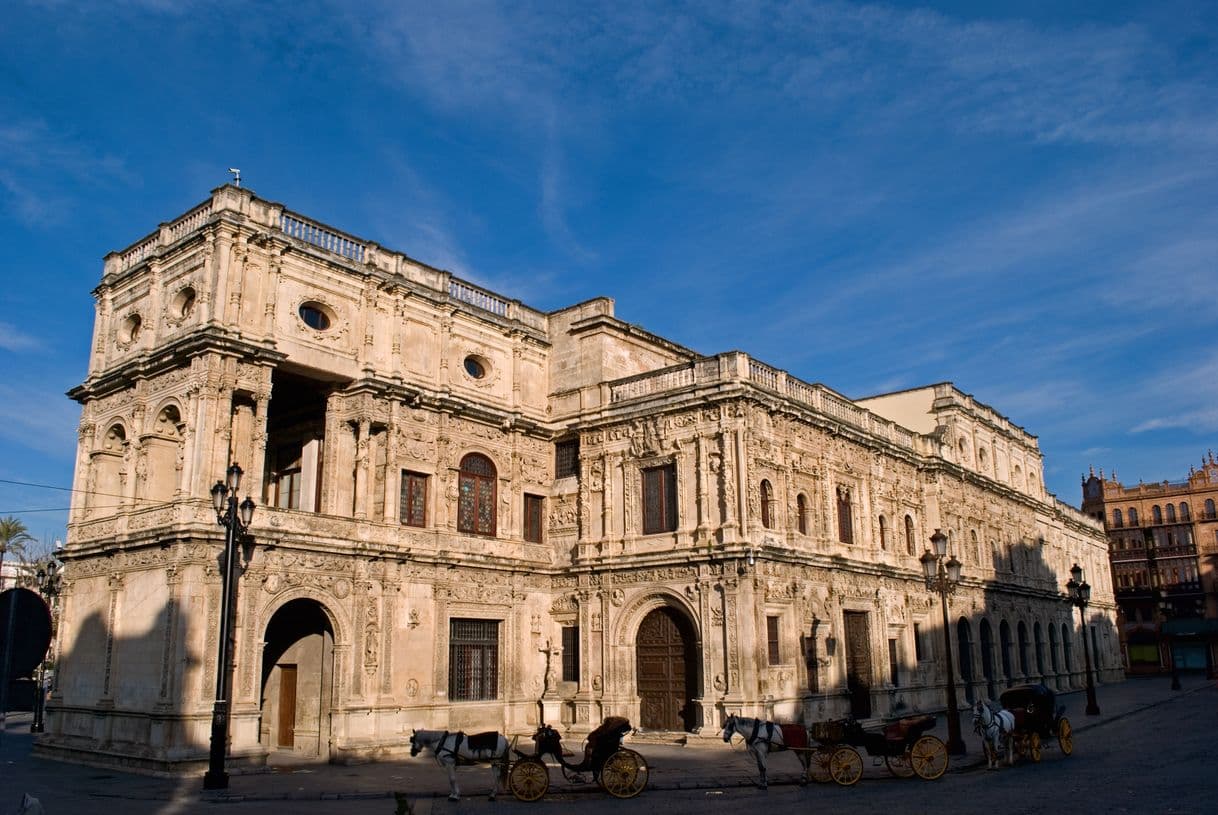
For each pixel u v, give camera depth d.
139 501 32.91
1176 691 63.47
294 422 38.19
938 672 48.31
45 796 23.34
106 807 21.48
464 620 38.09
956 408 55.97
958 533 52.91
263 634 30.83
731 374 37.19
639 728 37.81
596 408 41.53
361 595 33.69
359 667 33.22
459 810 21.22
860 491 44.44
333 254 35.41
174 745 28.02
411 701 34.84
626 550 39.19
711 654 35.72
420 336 38.22
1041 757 28.52
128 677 30.95
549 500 42.78
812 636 38.75
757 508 36.47
